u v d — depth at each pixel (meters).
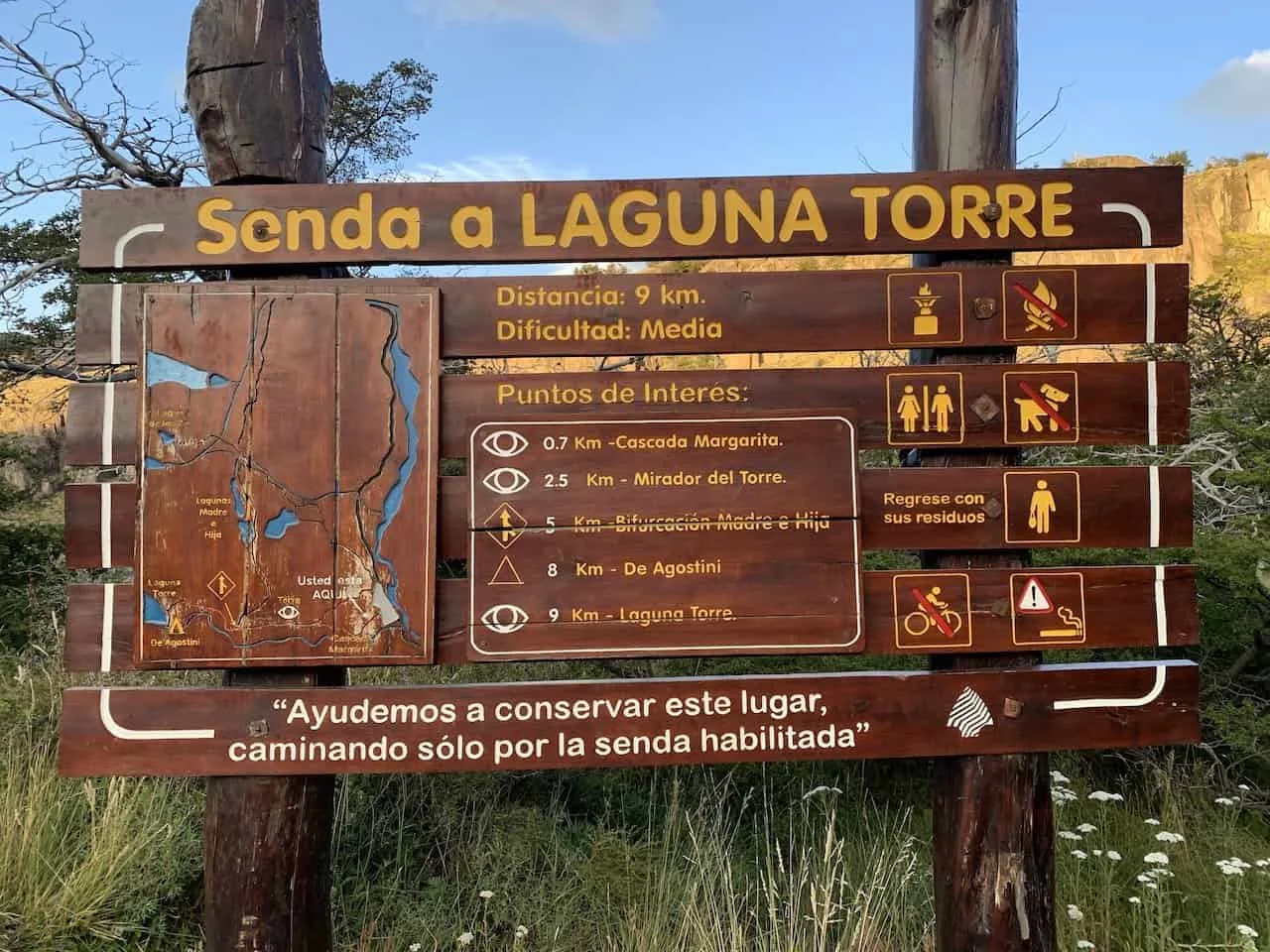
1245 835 3.79
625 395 2.53
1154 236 2.56
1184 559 4.51
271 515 2.42
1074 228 2.56
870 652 2.51
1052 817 2.60
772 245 2.54
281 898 2.43
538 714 2.44
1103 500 2.55
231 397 2.43
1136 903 3.01
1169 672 2.54
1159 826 3.74
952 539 2.53
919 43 2.75
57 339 9.98
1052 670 2.53
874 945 2.96
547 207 2.52
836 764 4.30
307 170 2.60
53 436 9.86
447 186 2.51
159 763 2.39
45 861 2.99
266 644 2.40
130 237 2.47
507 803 3.88
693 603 2.48
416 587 2.42
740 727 2.47
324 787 2.54
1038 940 2.53
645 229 2.53
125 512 2.45
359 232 2.50
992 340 2.55
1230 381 7.47
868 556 5.00
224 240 2.48
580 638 2.47
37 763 3.55
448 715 2.43
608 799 4.01
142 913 2.93
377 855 3.55
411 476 2.44
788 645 2.48
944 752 2.50
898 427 2.54
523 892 3.31
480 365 8.91
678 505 2.49
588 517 2.49
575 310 2.51
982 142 2.65
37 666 4.74
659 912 3.07
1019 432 2.55
